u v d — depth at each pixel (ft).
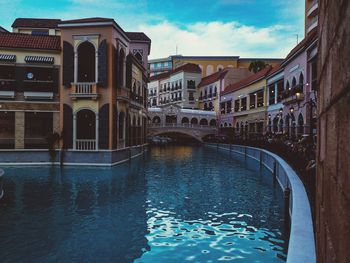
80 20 78.74
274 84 121.08
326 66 5.82
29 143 81.15
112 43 78.59
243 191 54.80
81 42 78.95
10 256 27.32
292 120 95.71
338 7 4.21
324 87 6.38
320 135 7.75
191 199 48.78
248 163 95.71
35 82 79.51
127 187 56.80
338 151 4.33
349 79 3.51
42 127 82.12
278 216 39.99
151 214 40.50
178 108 199.11
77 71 79.77
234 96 172.96
